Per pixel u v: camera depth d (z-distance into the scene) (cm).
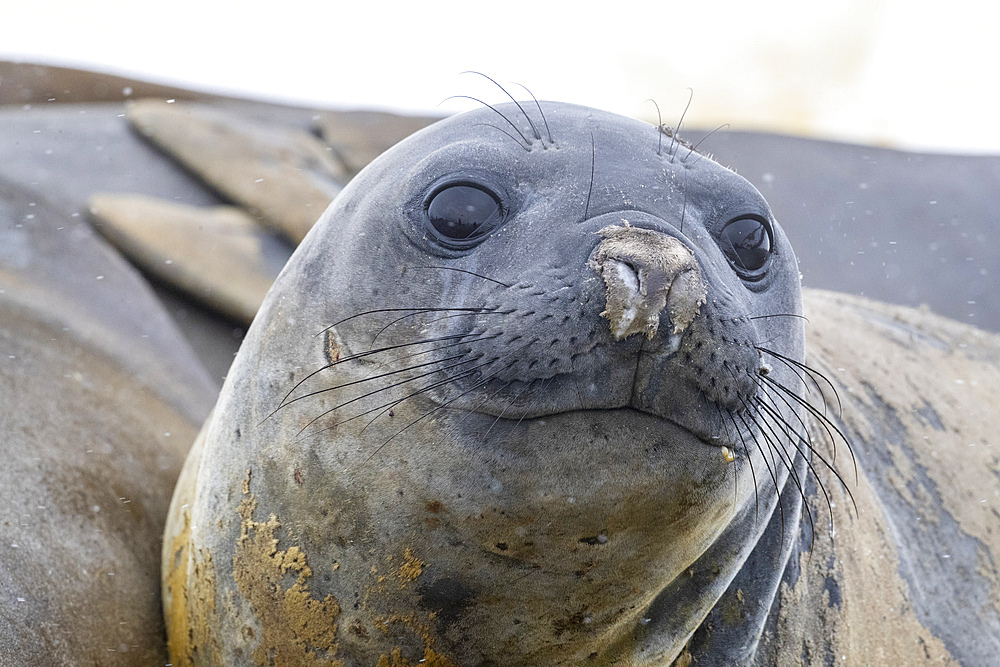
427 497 306
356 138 1046
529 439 285
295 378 334
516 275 293
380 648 341
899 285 892
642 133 342
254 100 1180
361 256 324
